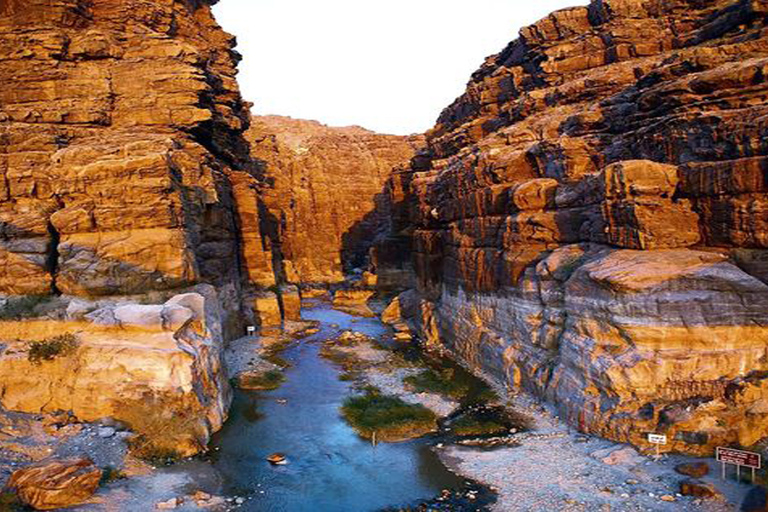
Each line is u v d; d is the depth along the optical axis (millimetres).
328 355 39219
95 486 16875
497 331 31984
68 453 19031
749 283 18469
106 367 21953
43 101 33531
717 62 25406
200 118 36062
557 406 23734
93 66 35281
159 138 32781
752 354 18609
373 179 107000
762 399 17875
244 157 56500
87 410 21672
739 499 15102
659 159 24062
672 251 20750
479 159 35406
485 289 33562
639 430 18844
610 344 20797
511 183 32656
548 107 38562
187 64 37094
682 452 17953
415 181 50375
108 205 26625
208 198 36219
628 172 21469
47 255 25766
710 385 18547
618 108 29016
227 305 41062
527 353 27656
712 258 19609
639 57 36750
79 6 36312
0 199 26828
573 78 39062
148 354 21906
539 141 32969
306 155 108500
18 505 15625
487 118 47812
